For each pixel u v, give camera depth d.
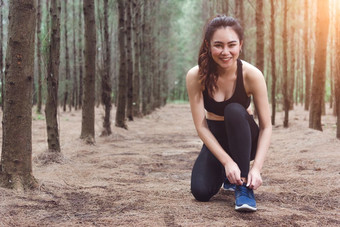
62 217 2.37
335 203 2.78
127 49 12.48
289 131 8.33
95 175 3.93
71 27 19.41
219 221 2.25
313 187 3.24
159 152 5.97
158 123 13.25
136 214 2.42
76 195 2.99
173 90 55.31
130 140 7.71
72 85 21.67
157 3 18.66
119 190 3.17
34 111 15.45
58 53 4.91
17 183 2.92
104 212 2.49
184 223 2.21
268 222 2.24
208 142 2.52
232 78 2.55
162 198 2.87
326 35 8.06
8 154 2.95
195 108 2.59
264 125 2.58
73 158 5.05
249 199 2.41
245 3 14.34
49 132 4.85
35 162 4.54
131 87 12.85
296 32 20.66
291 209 2.59
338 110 6.36
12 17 2.89
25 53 2.92
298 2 15.60
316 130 7.76
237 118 2.42
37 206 2.61
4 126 2.97
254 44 16.56
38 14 12.51
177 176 4.01
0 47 10.54
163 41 23.86
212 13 17.47
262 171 4.18
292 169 4.19
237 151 2.43
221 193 3.05
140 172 4.21
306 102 17.72
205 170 2.72
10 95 2.93
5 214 2.36
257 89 2.54
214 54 2.37
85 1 6.65
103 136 7.79
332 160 4.39
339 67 6.46
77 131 9.12
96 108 19.59
